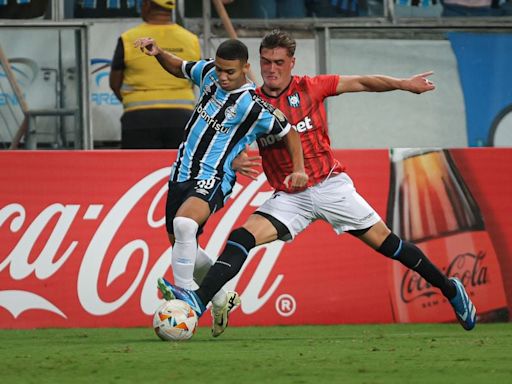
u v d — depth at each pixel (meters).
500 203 30.55
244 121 22.61
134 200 28.94
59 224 28.58
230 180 22.91
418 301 30.30
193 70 23.06
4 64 36.19
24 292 28.36
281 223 23.73
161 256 29.03
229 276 22.55
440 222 30.19
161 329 22.17
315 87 23.81
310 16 38.94
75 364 17.05
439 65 39.38
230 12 38.44
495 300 30.50
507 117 39.75
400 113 38.78
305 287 29.59
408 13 39.41
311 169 24.02
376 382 14.47
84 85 36.75
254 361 17.52
